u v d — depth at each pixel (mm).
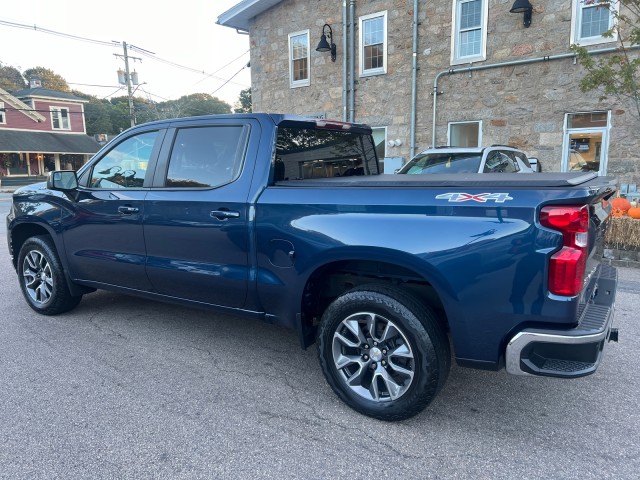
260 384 3320
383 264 2898
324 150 3814
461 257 2467
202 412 2945
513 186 2441
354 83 13836
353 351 2945
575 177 2756
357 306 2805
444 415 2910
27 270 4754
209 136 3500
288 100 15297
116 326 4434
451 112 12375
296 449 2570
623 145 10352
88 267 4219
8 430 2734
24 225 4734
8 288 5781
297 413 2938
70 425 2789
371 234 2693
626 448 2555
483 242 2416
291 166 3416
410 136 13070
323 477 2346
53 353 3822
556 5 10711
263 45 15578
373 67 13531
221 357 3770
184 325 4473
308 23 14422
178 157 3635
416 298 2703
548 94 11070
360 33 13523
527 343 2379
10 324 4480
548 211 2285
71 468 2408
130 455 2512
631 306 4906
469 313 2492
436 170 8047
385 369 2807
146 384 3307
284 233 3018
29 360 3686
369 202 2742
